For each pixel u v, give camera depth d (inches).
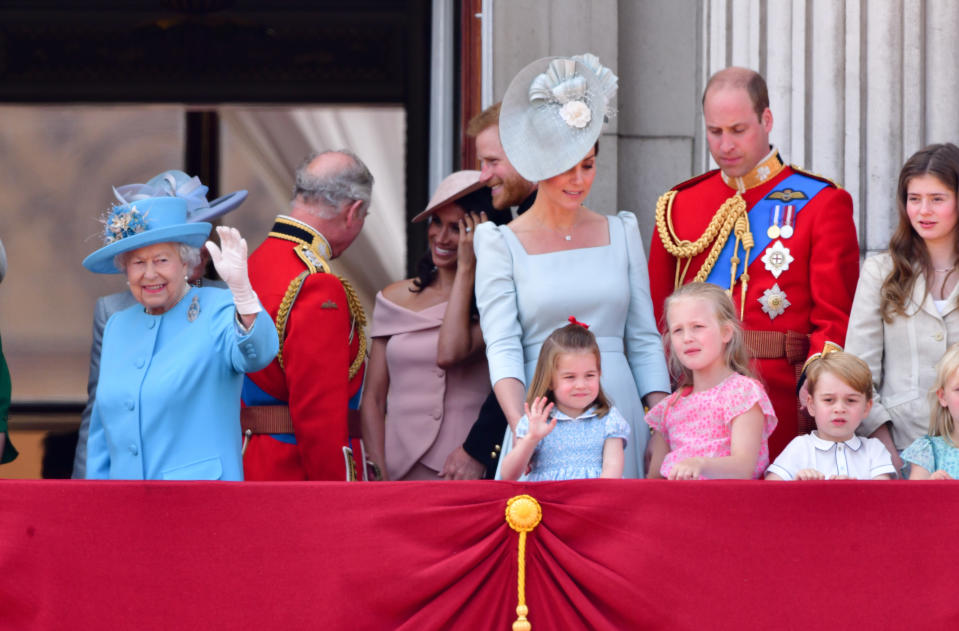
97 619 563.2
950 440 638.5
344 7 1130.0
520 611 563.8
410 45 1123.3
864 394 639.8
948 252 680.4
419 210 1110.4
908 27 868.0
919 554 563.2
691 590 563.5
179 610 563.2
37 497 569.0
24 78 1143.0
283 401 701.9
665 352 740.7
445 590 566.6
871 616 560.7
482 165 764.0
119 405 618.8
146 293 626.8
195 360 617.3
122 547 566.3
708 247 740.0
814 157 870.4
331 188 731.4
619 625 566.3
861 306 688.4
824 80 871.7
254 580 564.4
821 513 565.9
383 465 761.0
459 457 709.9
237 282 597.0
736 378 631.2
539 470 623.8
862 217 864.9
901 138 864.9
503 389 641.6
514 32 917.8
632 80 935.7
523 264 664.4
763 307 714.2
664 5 940.0
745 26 890.1
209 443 614.5
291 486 569.6
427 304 776.9
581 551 570.3
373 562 565.6
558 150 656.4
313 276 695.1
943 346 671.1
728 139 725.3
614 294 661.9
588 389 620.7
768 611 562.3
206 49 1141.7
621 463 618.5
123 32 1144.2
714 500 568.1
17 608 564.7
